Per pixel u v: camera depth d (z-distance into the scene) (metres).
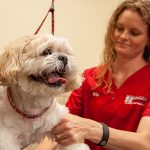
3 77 1.39
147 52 1.84
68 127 1.46
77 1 2.71
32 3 2.51
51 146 1.42
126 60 1.79
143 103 1.74
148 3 1.69
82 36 2.77
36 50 1.40
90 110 1.84
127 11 1.69
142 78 1.78
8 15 2.45
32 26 2.53
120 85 1.80
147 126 1.58
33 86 1.40
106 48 1.89
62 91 1.49
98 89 1.82
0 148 1.36
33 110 1.42
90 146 1.79
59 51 1.49
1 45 2.43
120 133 1.54
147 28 1.70
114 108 1.76
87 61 2.82
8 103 1.41
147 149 1.52
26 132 1.43
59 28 2.66
